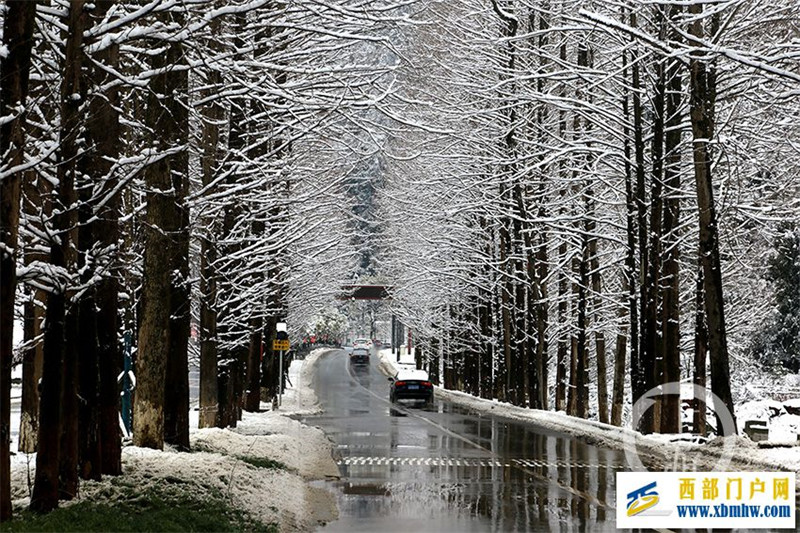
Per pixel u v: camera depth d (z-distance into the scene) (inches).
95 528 677.3
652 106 1897.1
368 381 4763.8
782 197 2174.0
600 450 1676.9
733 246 2255.2
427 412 2844.5
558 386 2945.4
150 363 1087.0
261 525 823.7
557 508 1008.9
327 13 936.9
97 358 863.1
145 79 858.1
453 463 1454.2
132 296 1328.7
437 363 5290.4
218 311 1528.1
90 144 791.1
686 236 1980.8
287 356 3806.6
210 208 1282.0
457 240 3149.6
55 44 784.9
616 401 2384.4
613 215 2373.3
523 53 2258.9
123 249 1109.1
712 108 1585.9
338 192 1893.5
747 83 1747.0
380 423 2342.5
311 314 3809.1
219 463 1020.5
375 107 965.2
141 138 1000.2
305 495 1071.6
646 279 1883.6
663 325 1926.7
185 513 773.9
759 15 1712.6
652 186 1866.4
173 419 1162.0
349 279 3934.5
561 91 2324.1
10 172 617.3
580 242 2447.1
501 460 1502.2
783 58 1204.5
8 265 631.8
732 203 1925.4
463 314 3821.4
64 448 774.5
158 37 757.9
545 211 2556.6
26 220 735.7
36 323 1151.6
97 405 860.6
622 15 1836.9
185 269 1180.5
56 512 706.2
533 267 2763.3
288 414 2618.1
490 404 3139.8
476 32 2198.6
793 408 2484.0
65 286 704.4
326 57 1219.9
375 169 3400.6
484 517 946.7
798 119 1859.0
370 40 890.1
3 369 639.8
